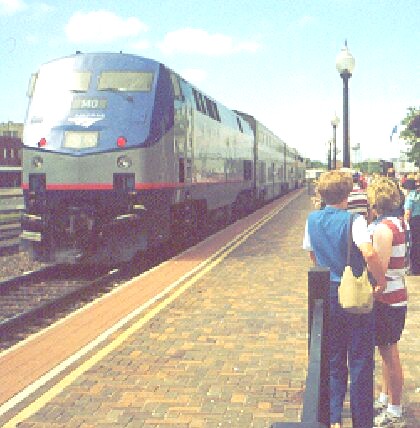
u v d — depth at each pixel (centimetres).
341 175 433
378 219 452
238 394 506
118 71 1283
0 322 815
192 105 1531
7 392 517
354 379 420
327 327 368
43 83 1294
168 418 459
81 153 1196
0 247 1487
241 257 1305
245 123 2591
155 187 1232
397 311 443
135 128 1218
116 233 1190
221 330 707
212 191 1789
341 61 1350
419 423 452
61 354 623
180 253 1420
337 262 421
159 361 595
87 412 471
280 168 4269
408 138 3403
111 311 807
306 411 252
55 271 1286
